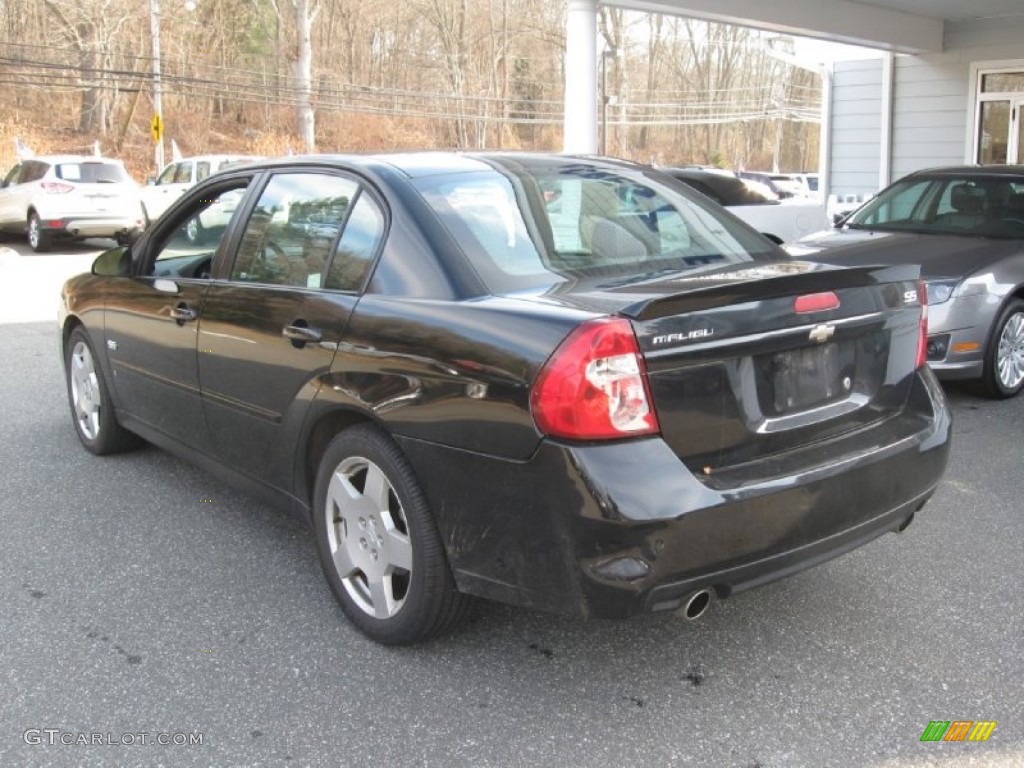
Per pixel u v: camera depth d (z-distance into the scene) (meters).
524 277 3.26
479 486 2.95
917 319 3.54
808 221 11.32
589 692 3.17
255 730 2.96
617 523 2.68
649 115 65.19
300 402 3.61
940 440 3.47
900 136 15.37
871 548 4.29
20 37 45.72
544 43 63.25
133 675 3.28
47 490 5.09
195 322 4.25
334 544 3.59
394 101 57.56
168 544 4.38
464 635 3.54
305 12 44.12
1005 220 7.39
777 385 3.06
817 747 2.86
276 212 4.05
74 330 5.59
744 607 3.75
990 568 4.06
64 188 18.67
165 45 48.62
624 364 2.73
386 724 2.99
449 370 3.01
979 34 14.15
